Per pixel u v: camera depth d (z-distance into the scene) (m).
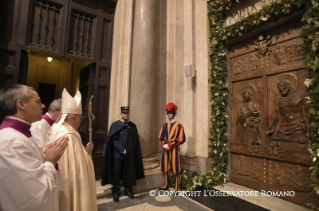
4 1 3.45
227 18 4.36
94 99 4.25
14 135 1.19
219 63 4.29
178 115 4.64
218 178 4.03
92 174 1.83
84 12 4.25
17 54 3.46
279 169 3.43
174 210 2.95
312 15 2.72
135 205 3.12
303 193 3.06
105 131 4.35
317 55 2.65
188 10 4.73
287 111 3.34
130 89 4.25
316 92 2.60
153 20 4.38
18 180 1.10
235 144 4.18
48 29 3.83
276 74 3.56
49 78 6.86
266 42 3.70
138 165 3.54
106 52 4.52
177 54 4.73
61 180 1.44
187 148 4.46
